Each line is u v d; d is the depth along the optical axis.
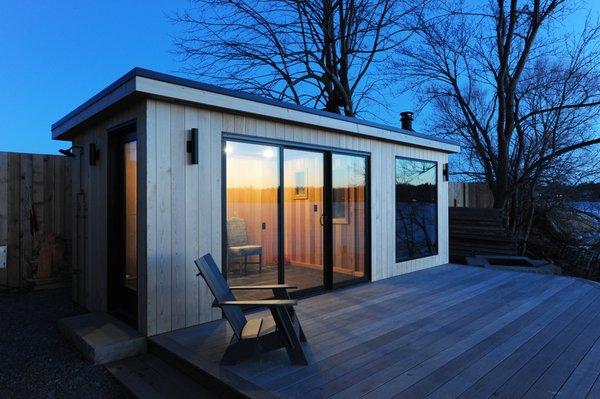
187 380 2.82
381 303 4.50
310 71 11.34
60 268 5.79
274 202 4.55
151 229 3.43
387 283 5.69
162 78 3.35
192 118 3.74
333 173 5.35
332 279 5.23
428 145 6.91
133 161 3.94
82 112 4.30
